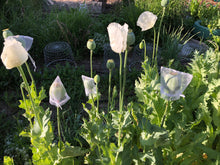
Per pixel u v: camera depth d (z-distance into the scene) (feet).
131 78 13.48
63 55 15.03
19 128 9.25
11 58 3.69
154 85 5.43
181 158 5.91
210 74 7.93
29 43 4.84
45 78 12.96
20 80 12.62
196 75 7.55
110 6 24.47
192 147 5.73
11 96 11.53
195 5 21.31
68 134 8.79
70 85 12.37
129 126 6.09
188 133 5.94
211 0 27.86
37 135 4.89
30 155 8.35
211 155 5.70
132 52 16.89
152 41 18.02
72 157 5.98
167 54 14.78
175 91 3.93
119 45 3.94
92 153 6.63
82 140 8.43
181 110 7.20
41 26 15.99
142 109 6.95
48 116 4.83
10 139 8.84
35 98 5.22
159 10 18.99
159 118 6.29
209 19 20.48
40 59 15.81
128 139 5.33
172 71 4.04
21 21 15.87
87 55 16.67
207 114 6.22
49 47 14.66
